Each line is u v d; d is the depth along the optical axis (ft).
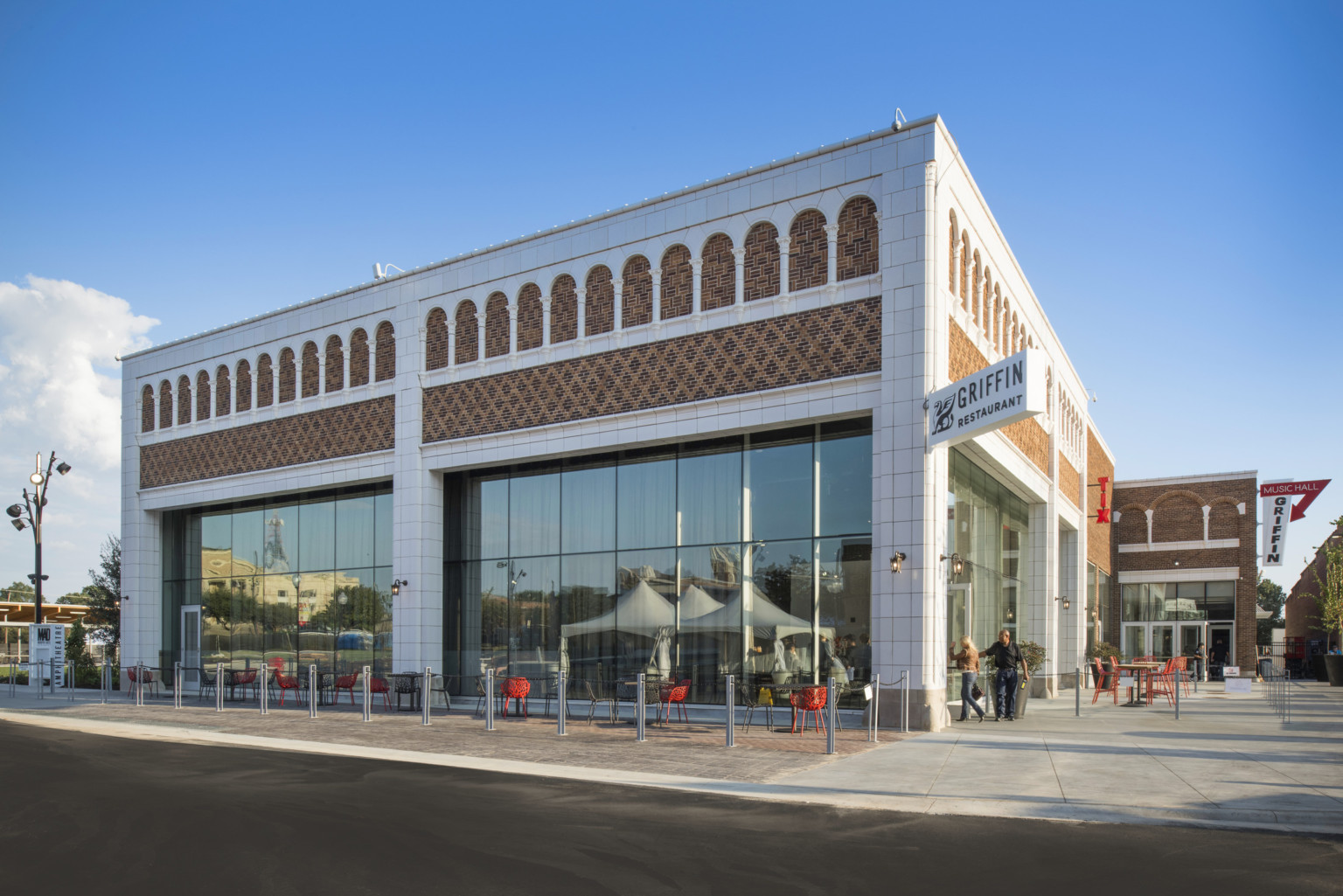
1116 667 83.46
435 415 83.71
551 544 79.66
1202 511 150.51
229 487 99.76
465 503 85.40
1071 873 25.43
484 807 34.76
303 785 40.11
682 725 62.39
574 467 79.05
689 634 71.20
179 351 106.42
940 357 60.03
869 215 62.75
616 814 33.40
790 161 65.82
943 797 35.88
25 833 30.76
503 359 79.66
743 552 69.41
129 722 70.03
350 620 91.91
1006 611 84.79
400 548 84.38
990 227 72.84
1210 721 63.62
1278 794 35.35
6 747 55.83
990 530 79.41
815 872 25.52
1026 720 64.08
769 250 66.54
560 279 77.46
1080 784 37.86
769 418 65.05
